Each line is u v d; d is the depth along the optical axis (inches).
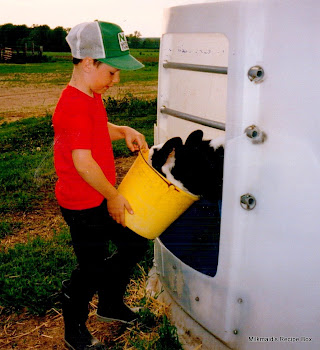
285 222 72.9
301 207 71.0
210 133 113.0
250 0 68.4
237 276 80.0
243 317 81.6
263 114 70.9
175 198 86.9
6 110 480.4
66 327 99.0
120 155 259.6
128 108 437.1
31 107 498.9
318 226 70.2
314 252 71.5
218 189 86.5
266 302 78.1
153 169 86.0
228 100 73.5
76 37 87.0
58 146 89.7
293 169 70.4
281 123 69.8
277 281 76.0
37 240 153.1
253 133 71.7
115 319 106.7
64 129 86.6
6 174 227.8
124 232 92.7
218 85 109.6
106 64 87.6
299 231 72.1
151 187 86.9
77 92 87.4
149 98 524.4
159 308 110.0
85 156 84.9
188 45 104.0
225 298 82.8
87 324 111.3
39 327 110.9
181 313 102.6
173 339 97.9
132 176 90.8
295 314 75.6
